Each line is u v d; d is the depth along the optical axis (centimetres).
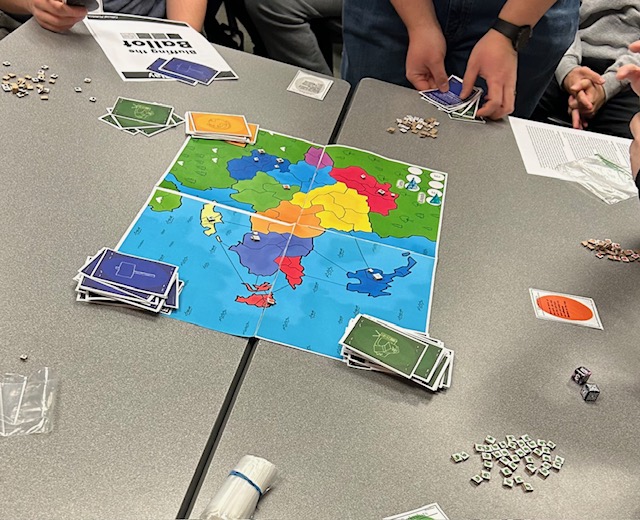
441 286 105
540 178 133
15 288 90
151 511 70
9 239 97
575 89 204
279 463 77
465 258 111
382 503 75
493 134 144
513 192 128
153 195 110
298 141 131
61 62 137
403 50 163
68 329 87
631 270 114
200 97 137
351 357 90
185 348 87
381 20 159
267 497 73
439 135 141
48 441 74
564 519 77
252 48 295
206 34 266
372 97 149
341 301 99
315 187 120
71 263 95
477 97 152
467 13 154
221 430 79
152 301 91
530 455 83
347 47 170
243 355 89
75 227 101
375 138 136
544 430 86
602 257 116
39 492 70
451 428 84
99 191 108
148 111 129
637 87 119
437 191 125
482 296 104
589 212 126
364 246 109
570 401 91
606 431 88
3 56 135
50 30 145
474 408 87
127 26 154
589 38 222
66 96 128
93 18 153
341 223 113
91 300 91
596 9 218
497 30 144
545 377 93
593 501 79
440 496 77
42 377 80
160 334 88
